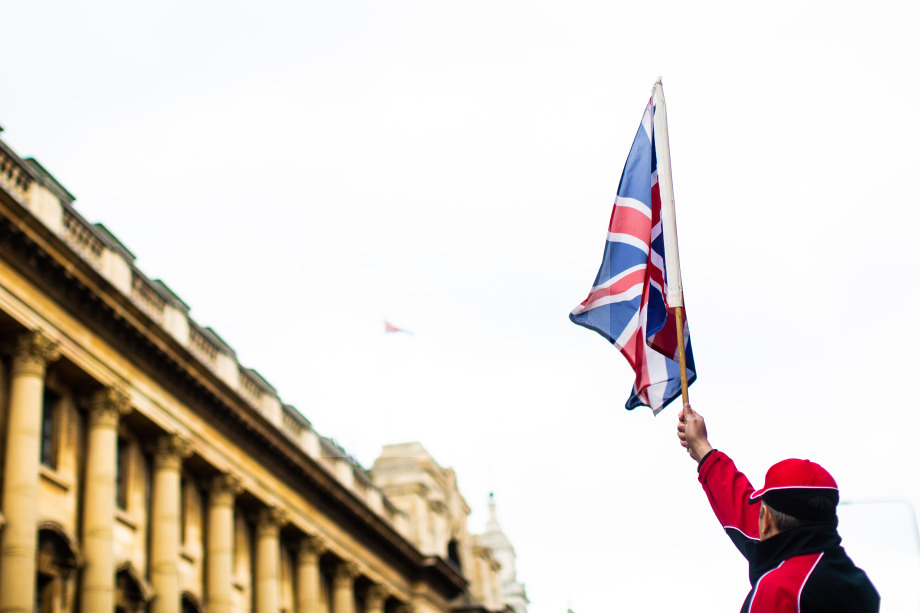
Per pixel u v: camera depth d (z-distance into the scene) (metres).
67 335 31.23
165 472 35.84
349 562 49.97
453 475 68.69
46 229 29.67
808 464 5.54
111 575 31.12
